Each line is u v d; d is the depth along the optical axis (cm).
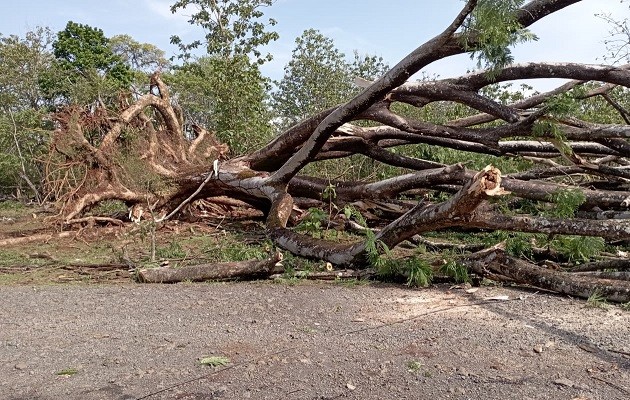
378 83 710
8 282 647
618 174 764
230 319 462
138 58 3772
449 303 504
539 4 614
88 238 991
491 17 555
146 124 1146
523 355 365
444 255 633
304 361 356
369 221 955
